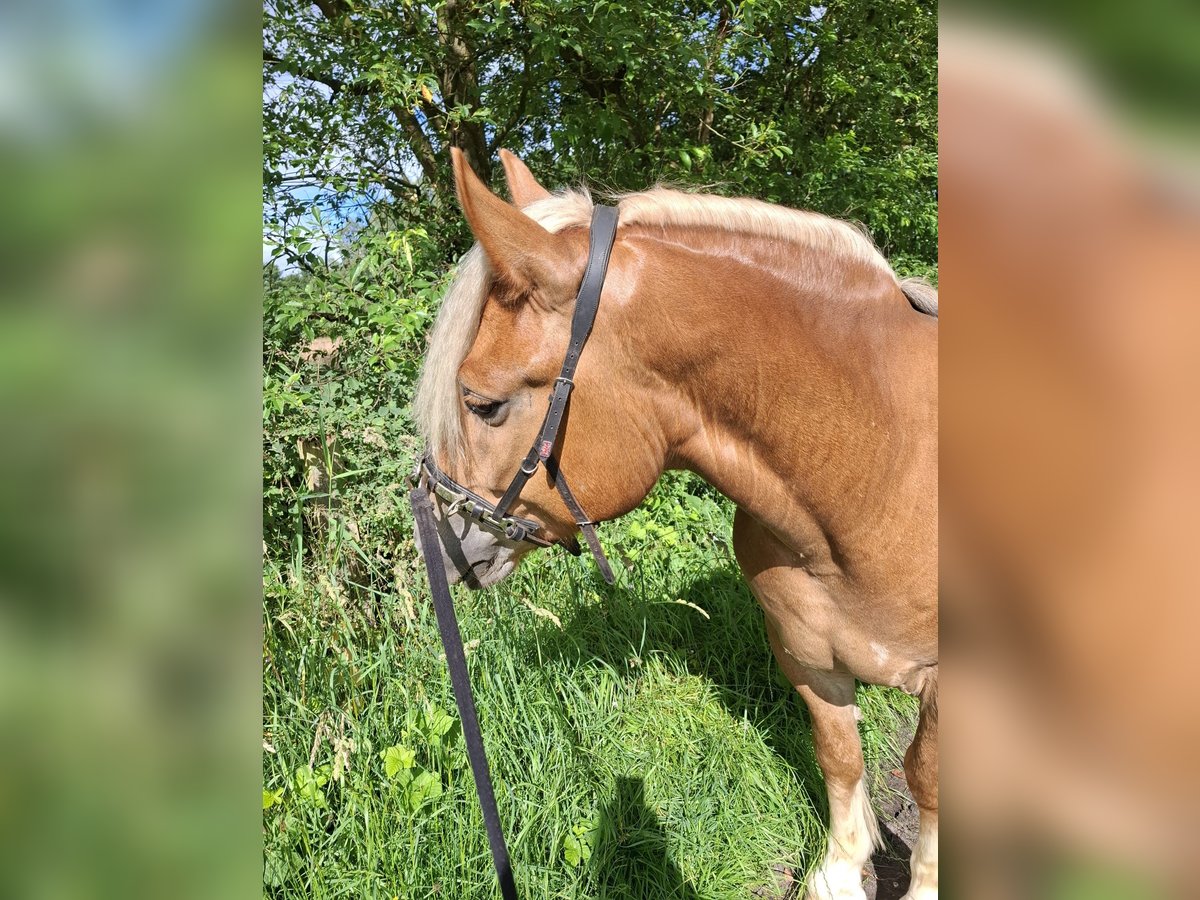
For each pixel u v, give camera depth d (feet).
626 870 7.39
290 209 11.46
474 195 4.64
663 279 4.97
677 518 11.22
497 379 4.98
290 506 9.05
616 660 9.51
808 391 5.08
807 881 7.54
